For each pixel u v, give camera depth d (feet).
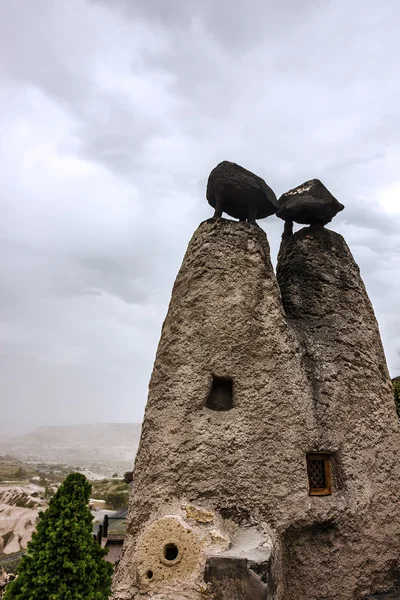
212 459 16.14
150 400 18.10
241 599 12.08
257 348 17.95
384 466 19.27
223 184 20.52
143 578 13.61
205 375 17.39
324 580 16.34
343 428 18.60
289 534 16.35
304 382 18.20
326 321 20.74
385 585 17.57
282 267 22.93
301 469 16.80
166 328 19.11
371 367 20.71
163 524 14.38
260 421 16.92
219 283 18.66
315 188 23.38
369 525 17.74
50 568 14.15
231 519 15.51
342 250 22.98
